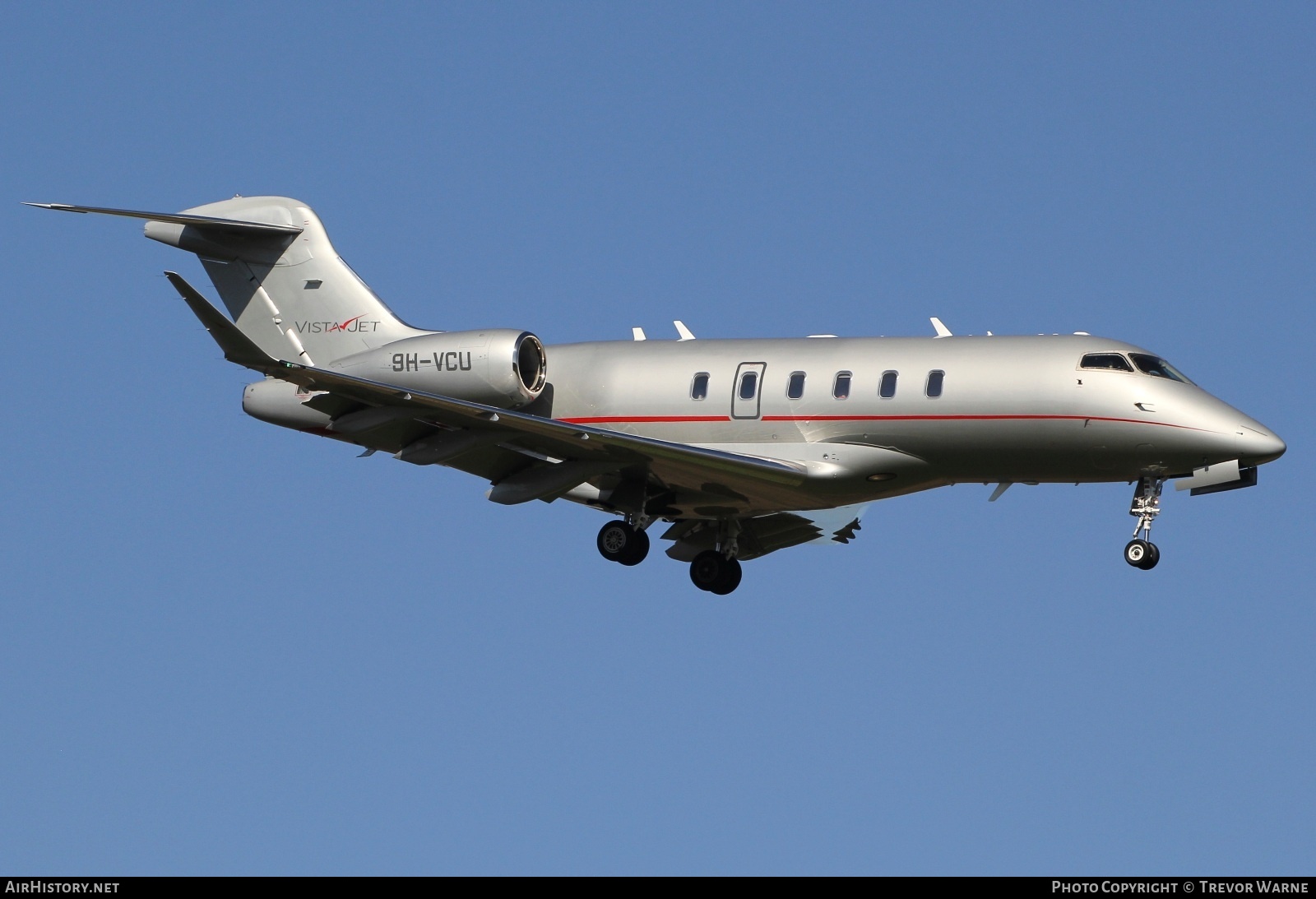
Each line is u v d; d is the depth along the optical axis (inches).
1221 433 3211.1
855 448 3393.2
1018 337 3393.2
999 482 3442.4
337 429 3282.5
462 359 3592.5
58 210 3585.1
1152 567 3329.2
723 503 3565.5
